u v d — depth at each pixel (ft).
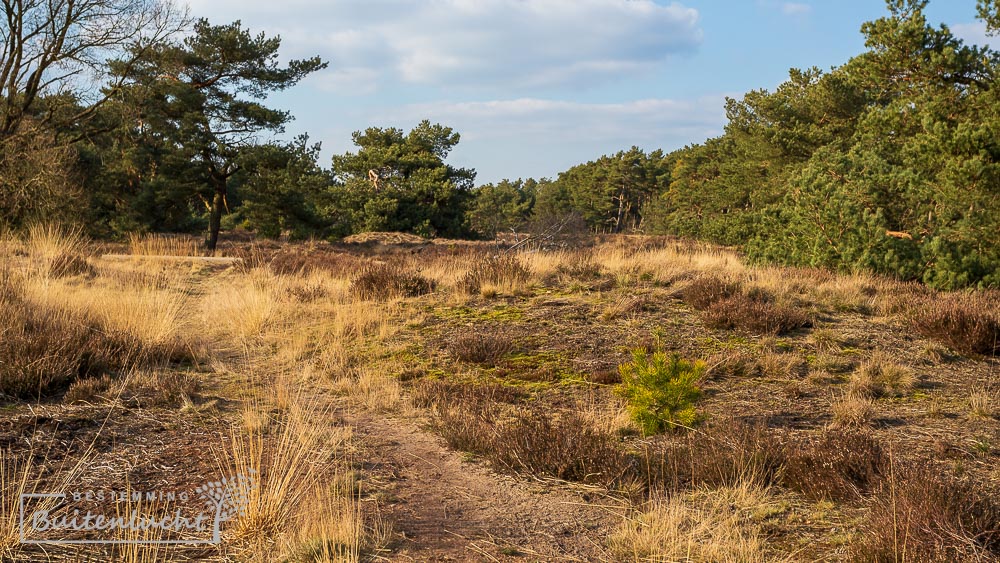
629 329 29.40
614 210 303.27
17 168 76.79
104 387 20.39
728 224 122.83
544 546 12.28
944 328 27.37
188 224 135.33
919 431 18.78
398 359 26.66
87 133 95.45
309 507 12.86
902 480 13.80
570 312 32.09
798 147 105.91
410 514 13.39
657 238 130.52
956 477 15.19
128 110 87.56
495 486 15.23
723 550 11.82
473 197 175.22
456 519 13.32
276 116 96.27
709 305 31.58
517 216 285.02
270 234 111.24
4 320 23.54
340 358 26.35
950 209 45.50
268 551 11.35
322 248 100.83
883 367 24.13
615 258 43.68
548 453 15.98
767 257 52.80
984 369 24.99
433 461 16.67
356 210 152.15
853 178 51.88
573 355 26.50
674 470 15.64
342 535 11.59
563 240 69.21
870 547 11.14
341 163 168.86
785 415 20.25
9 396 18.76
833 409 20.51
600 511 13.97
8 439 15.51
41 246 46.57
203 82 97.45
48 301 27.84
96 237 99.19
